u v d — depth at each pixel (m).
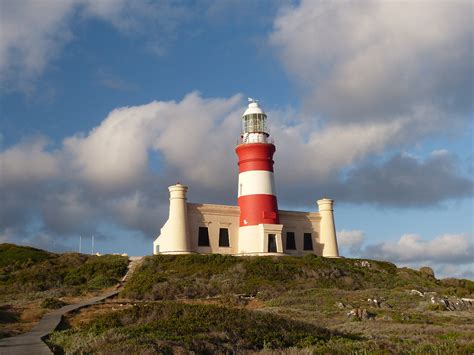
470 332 27.77
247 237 67.50
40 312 35.19
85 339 21.92
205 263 60.41
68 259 69.06
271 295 47.22
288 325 26.27
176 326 23.94
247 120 72.56
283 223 72.31
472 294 56.38
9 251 74.00
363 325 31.47
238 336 22.89
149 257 62.97
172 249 64.81
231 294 47.94
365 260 69.81
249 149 69.81
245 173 69.69
